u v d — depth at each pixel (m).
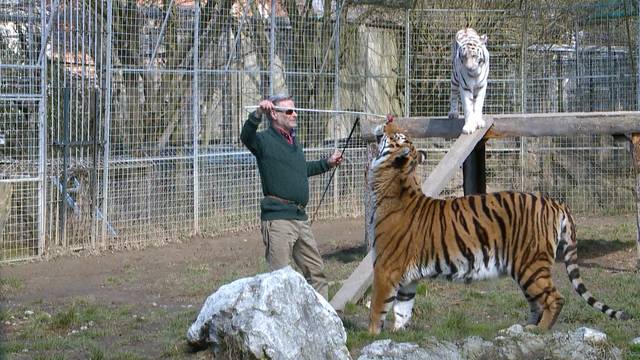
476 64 10.15
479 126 10.36
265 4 14.53
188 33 13.59
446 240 7.01
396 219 7.10
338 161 7.73
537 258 7.00
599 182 15.84
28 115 11.67
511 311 8.12
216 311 6.34
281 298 6.16
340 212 15.34
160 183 12.97
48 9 12.14
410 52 16.45
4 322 8.09
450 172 9.70
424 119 10.95
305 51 14.89
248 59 14.37
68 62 11.91
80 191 12.09
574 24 16.33
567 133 10.23
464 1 16.55
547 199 7.18
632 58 15.07
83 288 9.87
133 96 12.77
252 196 14.16
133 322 8.01
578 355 6.39
